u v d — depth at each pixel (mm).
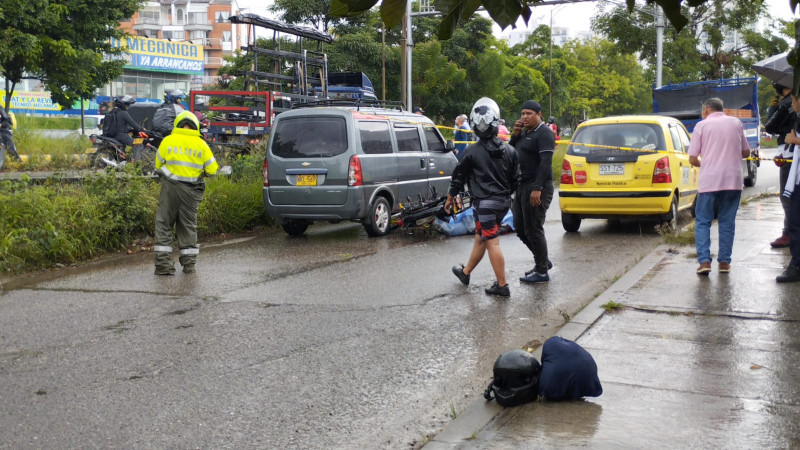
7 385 5016
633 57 77250
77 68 31172
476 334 6281
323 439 4176
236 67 43062
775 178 24766
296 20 42094
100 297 7609
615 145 11828
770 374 4828
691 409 4242
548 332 6324
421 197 12703
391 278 8570
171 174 8742
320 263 9547
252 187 13172
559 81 59938
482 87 48906
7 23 28734
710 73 46469
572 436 3900
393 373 5297
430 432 4262
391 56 43281
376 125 12117
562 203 11898
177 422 4402
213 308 7148
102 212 10547
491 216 7629
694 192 13125
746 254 8930
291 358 5625
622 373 4902
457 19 2174
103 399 4770
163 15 101188
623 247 10586
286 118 11883
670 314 6367
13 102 53531
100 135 16438
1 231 9250
